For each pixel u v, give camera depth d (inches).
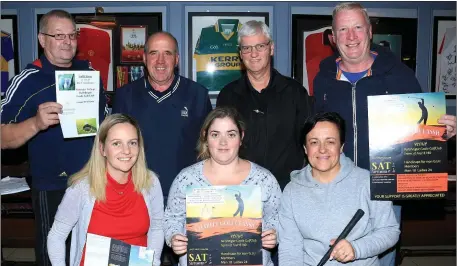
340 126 73.4
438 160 72.1
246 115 92.4
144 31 137.3
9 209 124.0
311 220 73.2
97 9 136.1
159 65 91.5
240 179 75.5
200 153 79.4
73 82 82.4
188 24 137.3
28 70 89.6
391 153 72.6
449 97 145.1
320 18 139.2
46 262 91.0
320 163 71.8
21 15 137.2
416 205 143.0
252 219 70.0
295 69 139.9
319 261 72.7
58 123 88.2
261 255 70.2
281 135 92.1
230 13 137.3
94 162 74.3
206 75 138.8
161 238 78.9
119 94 97.0
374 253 70.2
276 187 77.3
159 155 93.9
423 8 141.9
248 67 91.2
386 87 85.7
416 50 143.1
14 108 87.9
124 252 71.1
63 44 88.3
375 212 73.6
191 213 70.1
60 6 136.6
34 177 91.5
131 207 75.7
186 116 94.9
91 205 73.9
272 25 138.3
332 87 89.3
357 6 83.3
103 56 137.3
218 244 70.2
